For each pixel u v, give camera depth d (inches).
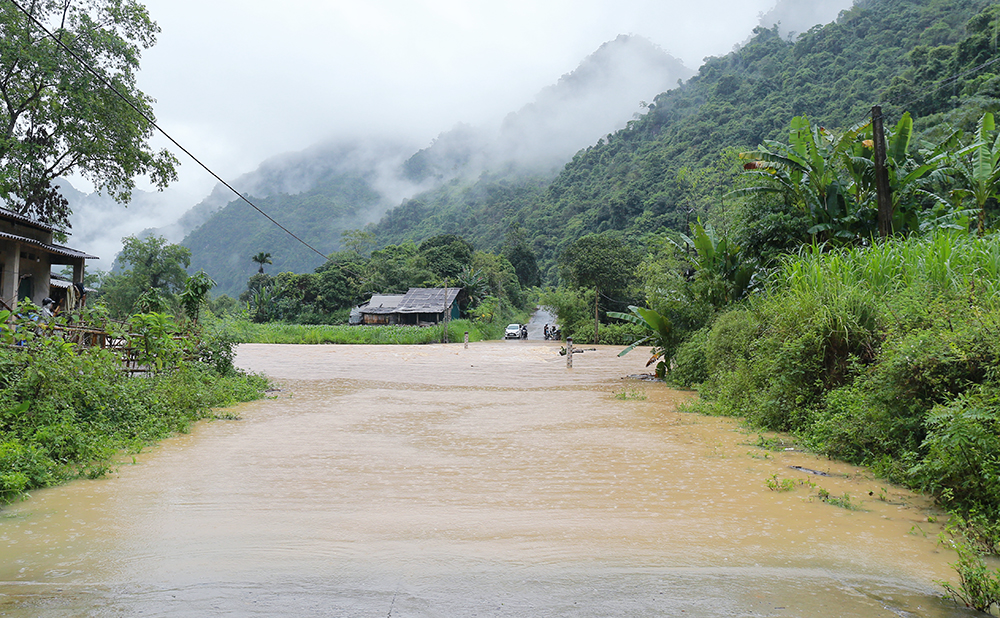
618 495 230.2
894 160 621.3
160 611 127.6
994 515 190.4
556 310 2452.0
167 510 205.6
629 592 140.8
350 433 368.5
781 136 3314.5
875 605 135.2
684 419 434.3
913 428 255.4
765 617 128.3
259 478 253.3
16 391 291.9
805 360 366.0
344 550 168.1
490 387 684.1
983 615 130.1
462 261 3727.9
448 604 133.0
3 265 759.7
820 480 253.8
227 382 552.7
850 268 425.1
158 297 670.5
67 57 864.3
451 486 243.0
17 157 907.4
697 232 709.9
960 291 315.0
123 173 1045.2
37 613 125.7
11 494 215.3
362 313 2807.6
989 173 585.6
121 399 359.3
